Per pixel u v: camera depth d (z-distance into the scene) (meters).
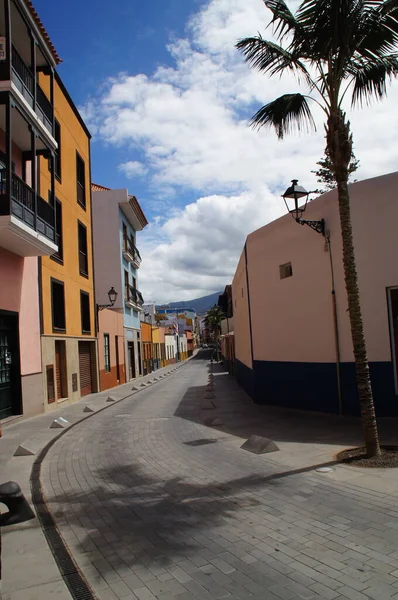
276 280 13.07
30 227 11.91
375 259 9.91
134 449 8.95
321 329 11.21
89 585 3.62
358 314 6.91
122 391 23.30
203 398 17.27
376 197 9.92
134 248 35.12
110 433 10.98
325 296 11.04
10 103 11.02
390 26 6.88
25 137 13.31
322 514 4.84
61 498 6.00
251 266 14.79
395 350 9.77
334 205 10.66
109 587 3.57
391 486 5.55
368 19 6.84
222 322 48.84
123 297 30.50
